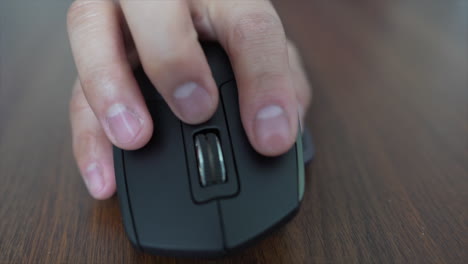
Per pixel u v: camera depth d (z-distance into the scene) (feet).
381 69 1.04
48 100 0.99
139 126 0.72
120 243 0.72
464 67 1.02
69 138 0.90
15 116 0.96
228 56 0.77
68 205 0.78
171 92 0.71
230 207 0.67
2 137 0.91
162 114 0.74
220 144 0.71
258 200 0.68
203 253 0.66
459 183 0.78
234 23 0.75
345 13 1.36
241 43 0.73
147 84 0.76
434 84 0.98
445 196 0.76
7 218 0.76
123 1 0.75
